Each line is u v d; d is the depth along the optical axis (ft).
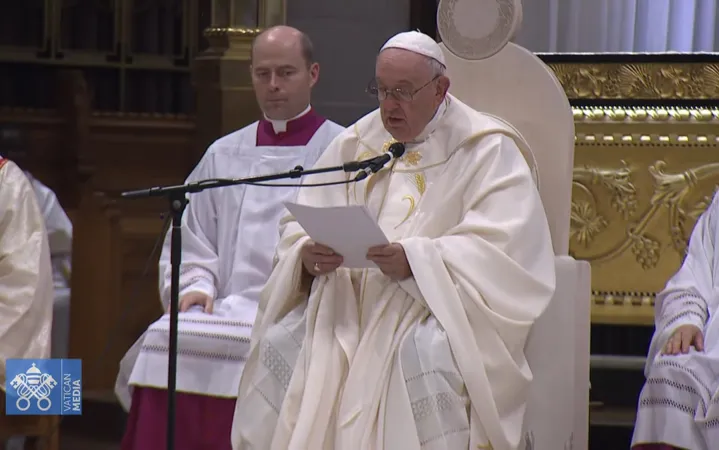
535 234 50.67
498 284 49.32
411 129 51.85
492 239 49.90
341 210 46.21
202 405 59.06
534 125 55.47
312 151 65.67
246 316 60.85
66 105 95.91
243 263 63.52
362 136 54.44
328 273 50.49
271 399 49.39
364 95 92.38
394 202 52.19
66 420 79.66
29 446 66.33
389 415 47.24
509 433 49.14
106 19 101.55
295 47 65.82
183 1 101.40
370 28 92.02
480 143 52.24
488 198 50.85
